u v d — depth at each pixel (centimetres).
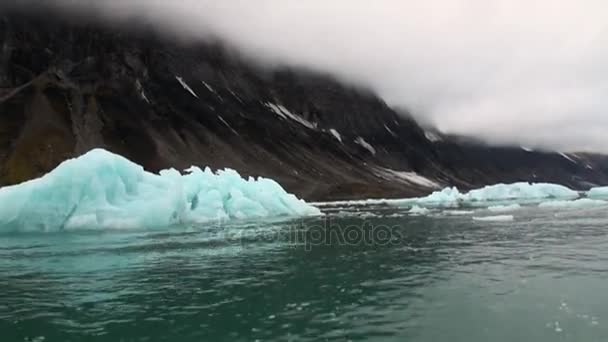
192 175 5116
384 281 1947
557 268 2127
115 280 2009
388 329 1338
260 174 17088
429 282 1911
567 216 5000
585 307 1505
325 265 2331
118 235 3522
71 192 3728
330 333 1314
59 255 2631
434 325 1365
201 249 2856
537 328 1319
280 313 1512
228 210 5247
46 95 18425
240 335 1312
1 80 18938
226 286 1891
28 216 3581
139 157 16300
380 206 9100
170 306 1605
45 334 1341
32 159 13900
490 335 1274
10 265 2347
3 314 1523
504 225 4144
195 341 1271
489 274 2034
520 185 10844
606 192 12388
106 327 1395
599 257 2391
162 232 3750
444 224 4356
